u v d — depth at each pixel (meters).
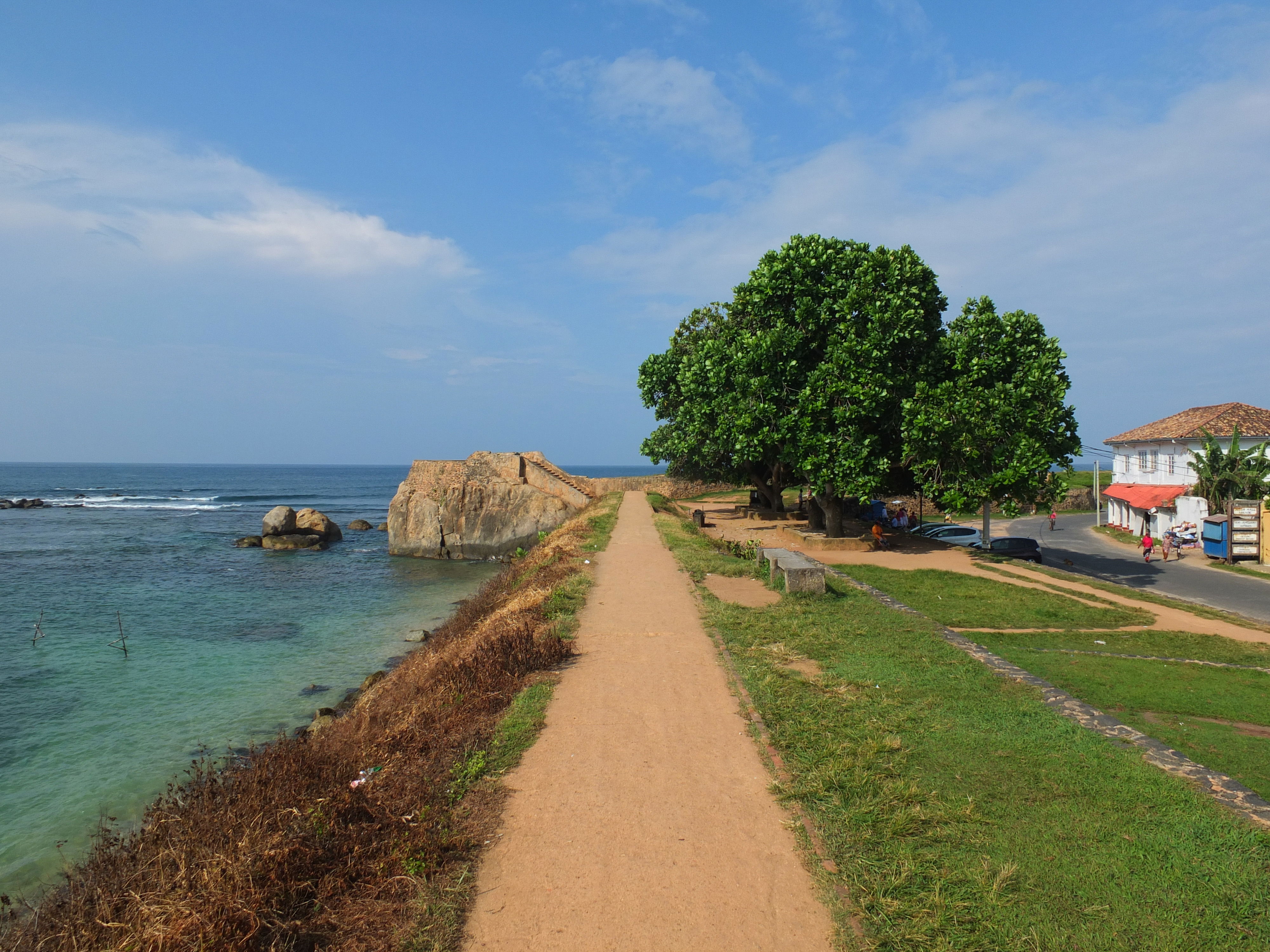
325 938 3.90
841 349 22.72
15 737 12.52
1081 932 4.00
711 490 57.91
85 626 21.44
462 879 4.48
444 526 39.81
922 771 6.06
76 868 5.28
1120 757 6.32
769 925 4.07
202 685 15.66
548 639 9.64
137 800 10.21
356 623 22.19
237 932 3.68
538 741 6.71
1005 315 24.38
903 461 23.56
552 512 39.38
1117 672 10.40
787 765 6.17
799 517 36.03
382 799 5.30
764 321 26.30
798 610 12.37
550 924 4.07
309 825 4.67
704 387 26.67
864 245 25.41
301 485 148.00
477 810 5.39
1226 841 4.93
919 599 16.09
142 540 45.91
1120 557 33.88
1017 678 8.63
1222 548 30.75
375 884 4.38
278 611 24.19
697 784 5.84
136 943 3.60
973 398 21.62
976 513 22.45
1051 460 21.61
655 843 4.93
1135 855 4.75
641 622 11.71
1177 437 41.47
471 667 8.74
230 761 10.63
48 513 70.19
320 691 15.19
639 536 24.27
